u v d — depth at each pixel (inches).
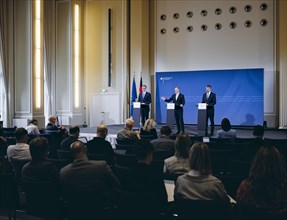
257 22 483.5
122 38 527.5
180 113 377.1
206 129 364.8
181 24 521.3
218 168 178.9
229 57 497.0
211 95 374.3
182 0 520.4
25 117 457.1
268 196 76.6
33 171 126.5
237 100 479.5
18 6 463.8
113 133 396.8
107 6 538.6
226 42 498.9
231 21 496.7
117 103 530.9
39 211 124.5
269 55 477.4
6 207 134.0
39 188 119.2
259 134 204.7
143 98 420.2
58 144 249.6
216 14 503.8
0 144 183.2
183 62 519.8
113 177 116.8
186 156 135.3
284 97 456.4
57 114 544.1
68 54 537.0
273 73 474.3
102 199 110.2
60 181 117.3
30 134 253.1
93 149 181.5
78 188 113.4
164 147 190.2
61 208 123.5
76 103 544.1
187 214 89.1
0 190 132.3
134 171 104.0
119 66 530.6
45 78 531.2
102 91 541.6
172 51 525.7
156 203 93.2
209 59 506.9
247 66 488.1
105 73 540.4
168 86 512.4
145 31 528.4
